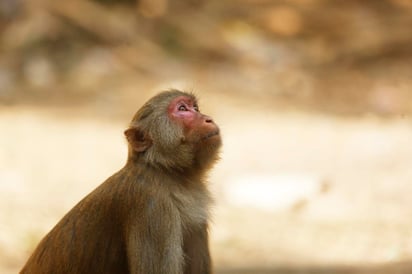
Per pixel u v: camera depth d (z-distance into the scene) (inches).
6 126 1950.1
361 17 2800.2
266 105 2182.6
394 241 1325.0
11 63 2316.7
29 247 1320.1
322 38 2701.8
